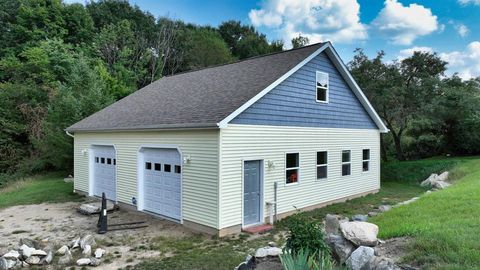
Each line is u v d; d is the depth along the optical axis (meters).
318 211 11.92
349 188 14.34
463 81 22.58
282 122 10.96
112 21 35.78
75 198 14.38
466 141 22.50
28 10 28.92
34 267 6.73
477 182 10.83
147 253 7.57
